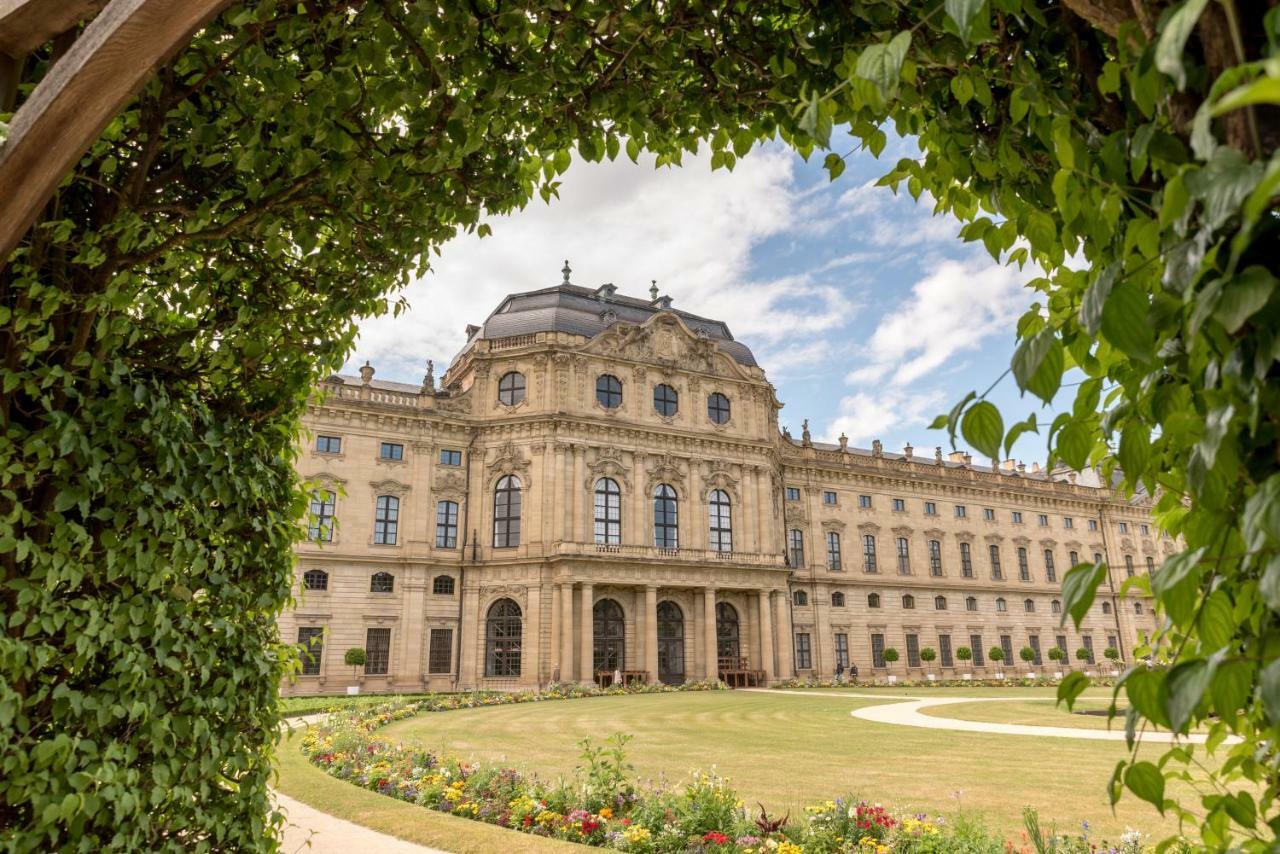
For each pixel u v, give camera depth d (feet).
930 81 13.01
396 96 17.78
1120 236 8.73
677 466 191.21
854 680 206.59
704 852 32.53
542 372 183.42
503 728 90.07
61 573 14.05
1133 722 6.63
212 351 19.04
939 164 13.98
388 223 20.52
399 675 160.97
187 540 16.75
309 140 18.12
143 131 15.81
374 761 55.77
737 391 205.57
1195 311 5.73
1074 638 256.52
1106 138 8.70
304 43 17.76
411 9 16.39
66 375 14.51
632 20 17.79
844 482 234.79
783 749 69.36
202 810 17.02
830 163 17.03
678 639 184.75
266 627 20.08
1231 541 6.55
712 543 193.36
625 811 39.47
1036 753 65.62
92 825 14.87
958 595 240.94
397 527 169.48
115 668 14.78
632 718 102.01
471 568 173.06
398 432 173.37
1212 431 6.25
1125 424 8.29
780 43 16.88
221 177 18.38
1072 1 7.78
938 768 57.82
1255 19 6.04
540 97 19.75
